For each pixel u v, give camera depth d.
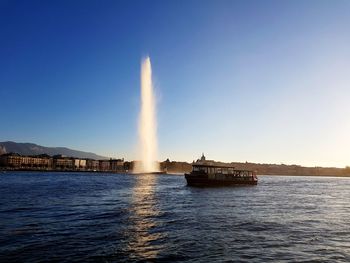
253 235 34.59
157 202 66.81
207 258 26.14
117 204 61.59
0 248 27.84
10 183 129.88
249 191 108.62
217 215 48.72
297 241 32.28
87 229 36.31
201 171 128.25
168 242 30.95
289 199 80.38
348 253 28.28
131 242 30.73
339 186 168.00
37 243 29.66
